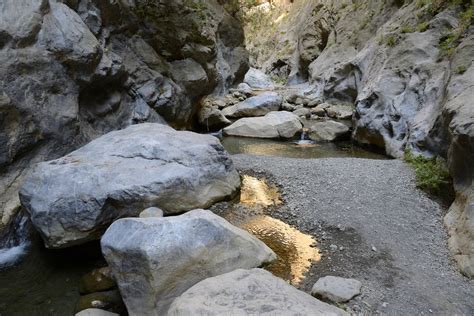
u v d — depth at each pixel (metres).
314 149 13.36
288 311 3.71
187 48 15.38
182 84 14.73
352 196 7.94
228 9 26.39
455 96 8.35
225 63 24.91
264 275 4.56
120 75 10.95
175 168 7.21
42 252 6.68
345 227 6.93
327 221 7.18
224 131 16.05
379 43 16.17
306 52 28.59
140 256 4.53
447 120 7.97
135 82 12.16
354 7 23.89
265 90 26.39
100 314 4.85
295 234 6.86
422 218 7.00
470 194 6.23
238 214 7.56
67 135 8.91
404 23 15.25
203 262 4.85
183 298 4.15
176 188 6.97
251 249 5.43
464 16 11.55
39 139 8.27
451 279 5.36
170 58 15.02
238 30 26.62
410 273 5.53
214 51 18.12
